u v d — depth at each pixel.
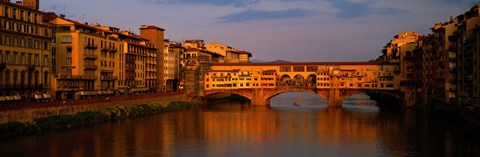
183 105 169.75
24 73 110.62
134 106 139.12
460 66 118.19
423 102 159.62
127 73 161.12
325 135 104.31
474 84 105.81
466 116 109.31
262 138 100.50
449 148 85.75
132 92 163.00
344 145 91.81
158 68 191.75
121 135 99.50
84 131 101.88
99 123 115.44
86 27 141.50
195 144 92.50
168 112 153.38
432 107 146.00
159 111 151.00
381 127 115.50
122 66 157.88
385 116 140.75
